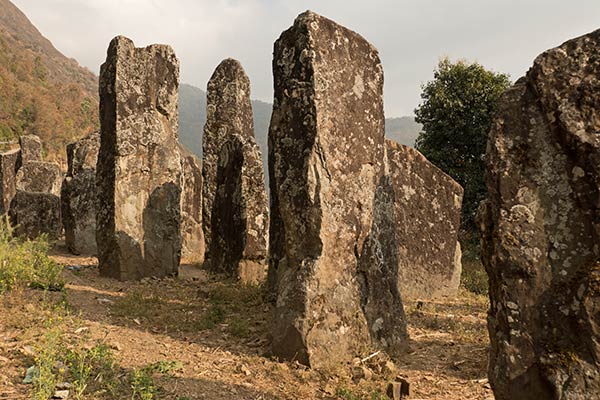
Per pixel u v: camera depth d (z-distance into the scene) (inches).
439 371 223.0
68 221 543.8
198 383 188.9
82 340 213.5
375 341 236.1
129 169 403.2
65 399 157.0
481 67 685.9
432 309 339.6
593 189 124.4
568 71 132.0
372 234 243.3
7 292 265.4
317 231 219.8
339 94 230.7
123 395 166.6
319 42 227.3
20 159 813.2
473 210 669.9
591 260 123.1
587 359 119.2
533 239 129.0
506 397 127.4
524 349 126.1
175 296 339.6
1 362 179.0
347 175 231.1
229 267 434.0
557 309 124.3
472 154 687.1
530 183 132.0
